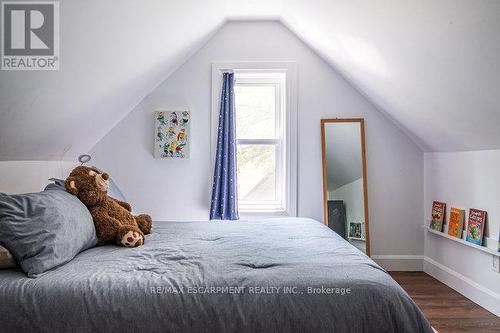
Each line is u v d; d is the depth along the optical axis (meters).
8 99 1.68
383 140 3.36
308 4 2.54
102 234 1.79
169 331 1.14
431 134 2.93
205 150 3.29
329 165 3.29
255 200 3.46
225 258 1.54
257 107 3.46
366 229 3.26
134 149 3.26
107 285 1.22
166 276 1.30
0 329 1.13
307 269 1.35
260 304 1.17
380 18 2.02
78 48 1.74
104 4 1.60
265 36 3.30
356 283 1.24
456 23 1.61
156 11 2.03
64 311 1.15
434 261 3.20
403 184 3.37
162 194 3.28
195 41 3.01
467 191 2.74
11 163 2.18
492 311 2.41
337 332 1.14
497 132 2.21
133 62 2.37
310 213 3.31
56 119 2.13
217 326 1.14
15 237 1.33
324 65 3.33
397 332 1.16
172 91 3.28
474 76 1.86
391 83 2.66
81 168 1.96
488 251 2.42
